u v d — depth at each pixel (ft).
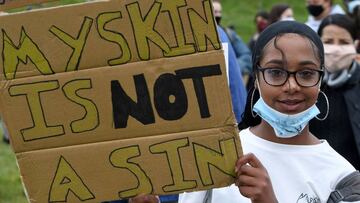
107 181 13.26
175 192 13.21
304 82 13.46
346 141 22.68
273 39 13.55
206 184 13.15
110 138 13.21
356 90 22.89
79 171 13.26
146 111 13.15
